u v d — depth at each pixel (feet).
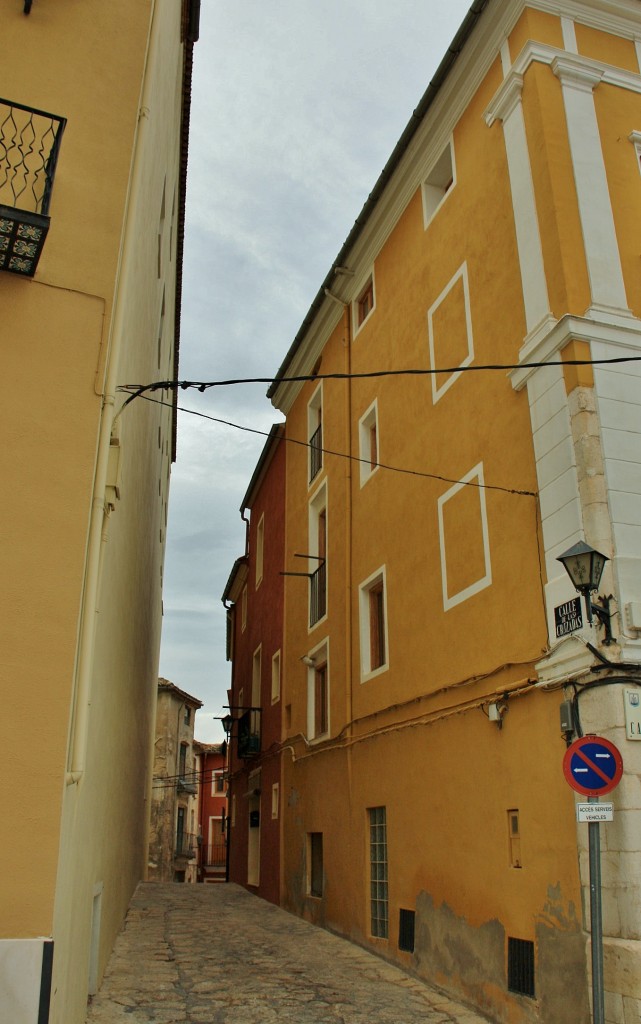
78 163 19.42
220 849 148.46
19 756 14.80
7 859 14.16
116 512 23.49
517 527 27.76
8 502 16.30
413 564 36.17
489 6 33.96
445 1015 25.38
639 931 19.29
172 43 32.71
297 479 59.31
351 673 42.57
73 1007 18.66
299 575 52.75
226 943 37.11
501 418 29.91
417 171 40.81
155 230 32.07
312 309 53.47
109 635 24.39
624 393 25.75
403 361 40.34
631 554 23.47
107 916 29.76
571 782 19.53
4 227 16.56
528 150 30.60
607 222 28.68
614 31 33.24
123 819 39.96
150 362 35.83
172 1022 22.77
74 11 20.95
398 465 39.37
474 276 33.71
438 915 29.60
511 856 25.49
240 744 65.57
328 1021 23.91
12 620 15.57
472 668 29.53
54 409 17.26
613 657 21.85
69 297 18.21
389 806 35.42
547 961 22.65
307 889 46.19
